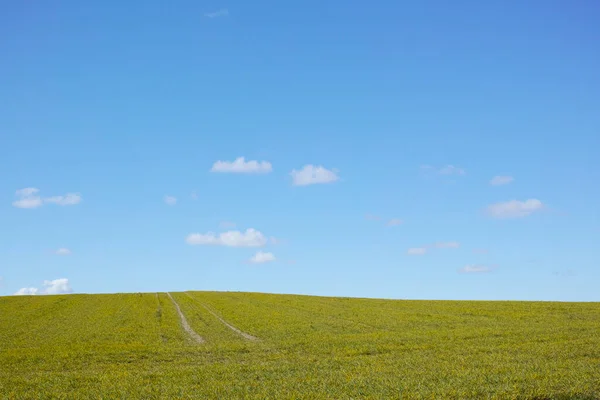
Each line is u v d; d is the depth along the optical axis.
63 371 31.78
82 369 32.47
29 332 54.88
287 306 78.25
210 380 26.55
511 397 21.05
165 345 42.88
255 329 53.50
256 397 22.09
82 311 76.56
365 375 26.88
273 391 23.30
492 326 51.75
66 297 99.69
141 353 38.09
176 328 56.28
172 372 29.36
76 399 22.84
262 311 71.56
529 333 43.88
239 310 73.25
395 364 30.55
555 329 46.53
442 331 47.47
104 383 26.50
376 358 33.59
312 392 22.81
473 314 63.59
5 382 27.36
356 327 53.88
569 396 21.16
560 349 34.25
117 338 49.06
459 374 25.88
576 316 59.22
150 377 28.12
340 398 21.50
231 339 47.34
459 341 40.38
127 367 32.84
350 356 35.53
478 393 21.80
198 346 41.47
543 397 21.28
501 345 37.19
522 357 31.55
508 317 59.50
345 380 25.48
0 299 96.00
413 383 23.95
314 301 86.38
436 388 22.64
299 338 45.28
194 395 22.84
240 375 27.98
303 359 34.28
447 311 67.56
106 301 91.19
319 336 46.25
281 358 34.97
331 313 68.12
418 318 60.78
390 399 21.08
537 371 26.31
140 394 23.45
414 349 37.25
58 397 23.28
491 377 24.69
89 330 55.75
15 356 37.06
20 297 100.31
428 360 31.56
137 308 79.25
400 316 63.25
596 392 21.78
